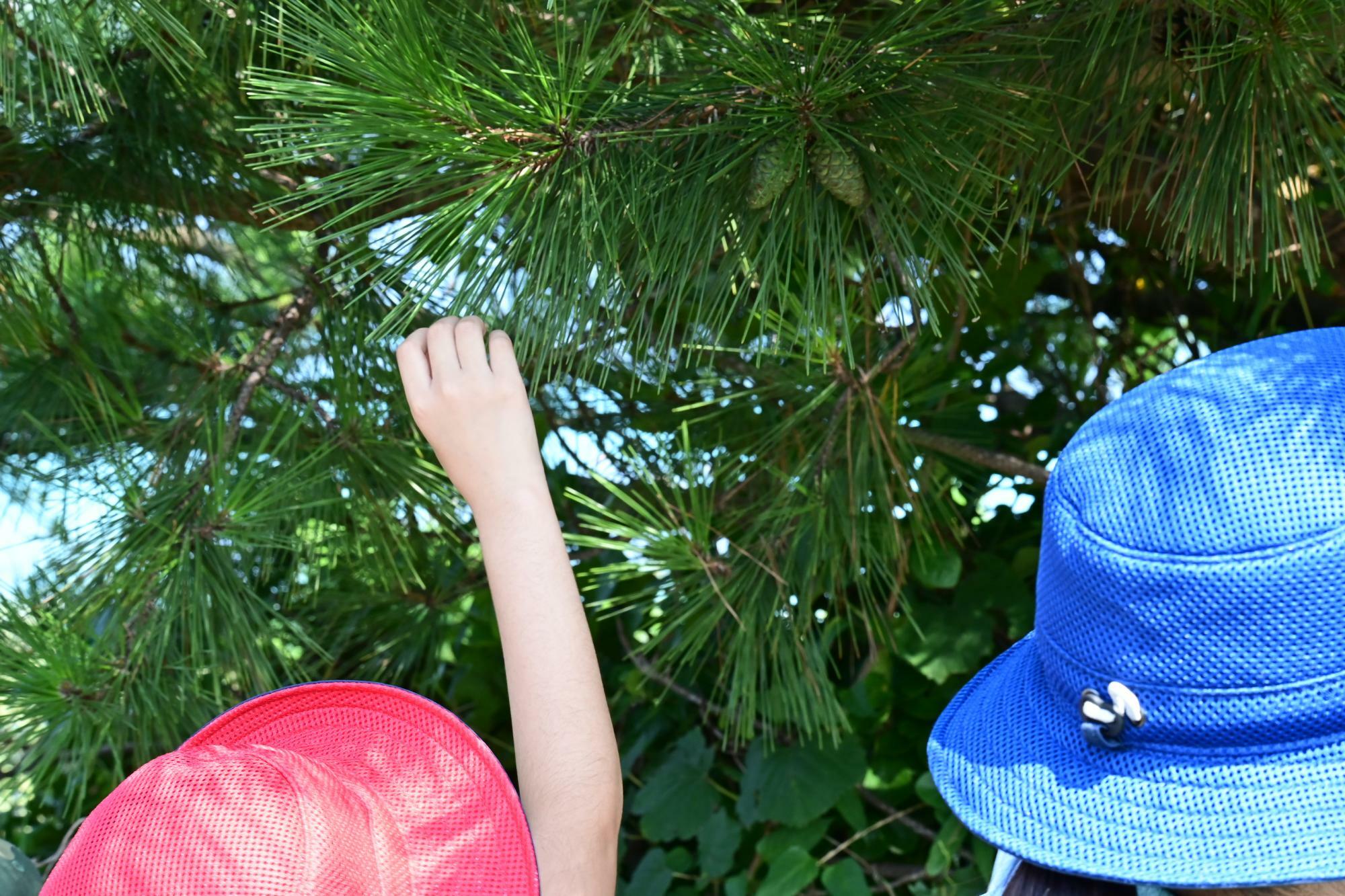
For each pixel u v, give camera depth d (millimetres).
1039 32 1159
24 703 1285
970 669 1752
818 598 1830
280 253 1808
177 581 1330
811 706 1590
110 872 688
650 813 1850
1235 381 663
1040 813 690
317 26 980
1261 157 1155
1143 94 1238
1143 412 678
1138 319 2176
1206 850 629
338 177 999
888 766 1818
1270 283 1666
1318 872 603
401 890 763
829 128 1067
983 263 1846
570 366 1143
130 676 1340
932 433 1718
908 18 1046
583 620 920
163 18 1157
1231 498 612
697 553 1410
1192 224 1158
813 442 1515
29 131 1437
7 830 2170
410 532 1691
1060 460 714
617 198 1100
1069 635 685
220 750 771
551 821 862
